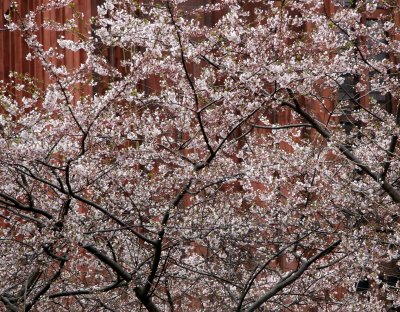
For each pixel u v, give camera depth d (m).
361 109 17.41
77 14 14.45
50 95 12.67
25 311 13.25
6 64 25.91
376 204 14.98
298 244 15.28
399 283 17.22
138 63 12.98
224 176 14.73
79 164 13.22
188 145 15.48
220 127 15.30
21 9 25.25
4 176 14.07
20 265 14.18
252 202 17.25
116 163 14.02
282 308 17.20
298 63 14.76
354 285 16.36
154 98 14.24
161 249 13.70
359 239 14.38
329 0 24.06
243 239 15.60
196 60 14.31
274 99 14.73
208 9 15.83
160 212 14.93
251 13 25.02
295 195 17.48
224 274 16.52
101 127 13.25
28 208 13.06
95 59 14.20
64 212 13.13
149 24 13.11
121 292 14.80
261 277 18.81
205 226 15.34
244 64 14.02
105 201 14.84
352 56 16.42
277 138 18.06
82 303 16.11
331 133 15.38
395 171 17.45
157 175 16.48
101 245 14.61
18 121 13.17
